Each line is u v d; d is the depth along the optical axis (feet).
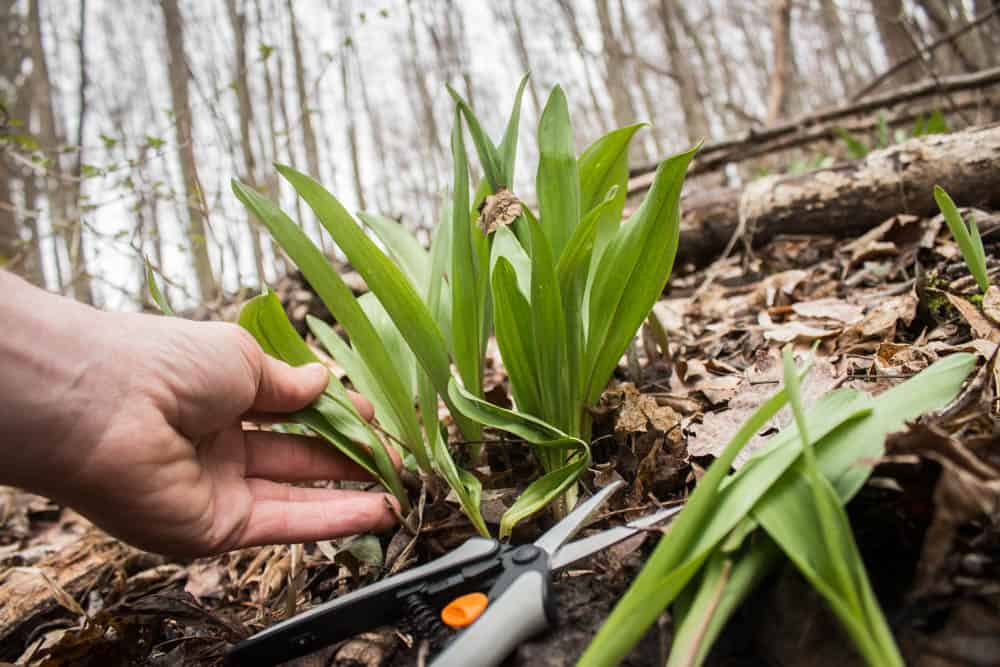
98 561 1.14
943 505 0.46
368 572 0.88
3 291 0.64
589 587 0.70
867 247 1.67
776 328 1.31
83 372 0.65
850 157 3.12
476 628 0.57
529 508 0.78
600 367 0.90
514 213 0.86
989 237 1.42
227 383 0.76
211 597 1.04
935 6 4.57
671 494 0.84
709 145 3.27
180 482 0.72
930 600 0.48
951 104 3.12
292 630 0.66
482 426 1.04
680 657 0.46
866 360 1.01
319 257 0.80
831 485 0.51
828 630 0.50
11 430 0.62
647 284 0.84
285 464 0.91
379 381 0.87
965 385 0.77
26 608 1.02
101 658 0.82
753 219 2.06
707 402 1.05
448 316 1.01
